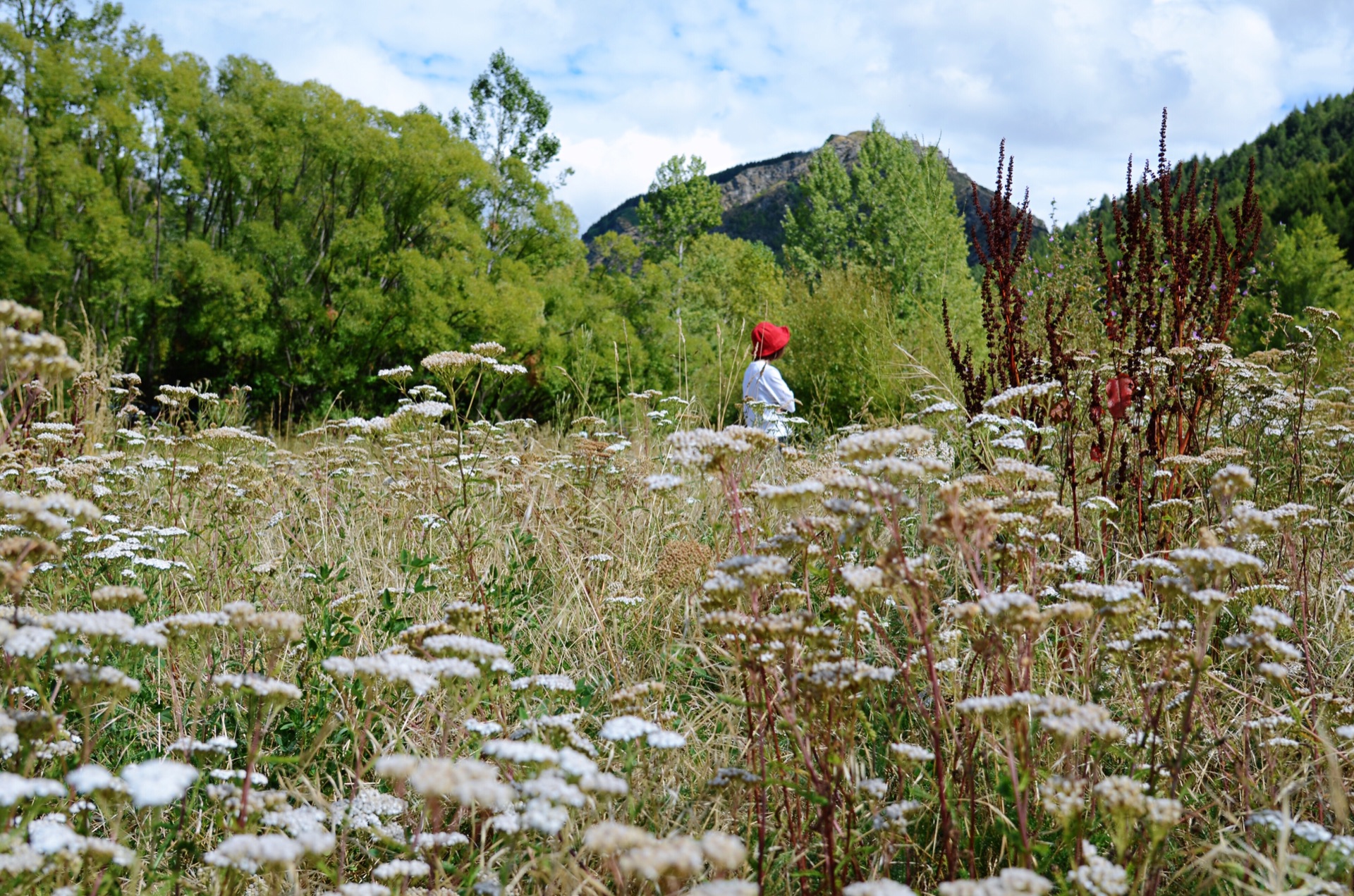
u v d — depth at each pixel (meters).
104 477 4.30
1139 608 2.16
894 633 3.38
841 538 2.51
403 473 4.73
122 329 19.92
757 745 2.43
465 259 21.75
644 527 4.20
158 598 3.23
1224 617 3.15
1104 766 2.66
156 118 21.42
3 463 3.85
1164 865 2.24
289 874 2.04
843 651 2.77
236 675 1.95
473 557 3.75
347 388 21.23
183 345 22.11
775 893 2.13
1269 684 2.90
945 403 3.56
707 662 3.19
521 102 29.53
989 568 2.83
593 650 3.33
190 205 22.89
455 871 2.19
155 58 21.39
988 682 2.52
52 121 20.22
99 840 1.72
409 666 1.93
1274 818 1.94
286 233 21.16
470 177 23.34
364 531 4.37
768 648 2.08
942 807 2.04
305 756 2.13
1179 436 4.17
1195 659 1.98
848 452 2.13
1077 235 6.81
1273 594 2.75
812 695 2.03
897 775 2.40
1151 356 4.09
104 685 1.86
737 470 3.20
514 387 19.42
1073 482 3.55
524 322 19.98
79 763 2.14
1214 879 2.01
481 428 5.02
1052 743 2.54
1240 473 2.22
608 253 25.48
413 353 20.98
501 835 2.22
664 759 2.57
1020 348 4.75
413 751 2.58
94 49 21.05
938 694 2.09
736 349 6.93
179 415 5.36
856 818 2.35
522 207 25.78
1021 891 1.47
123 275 19.66
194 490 4.19
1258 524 2.22
